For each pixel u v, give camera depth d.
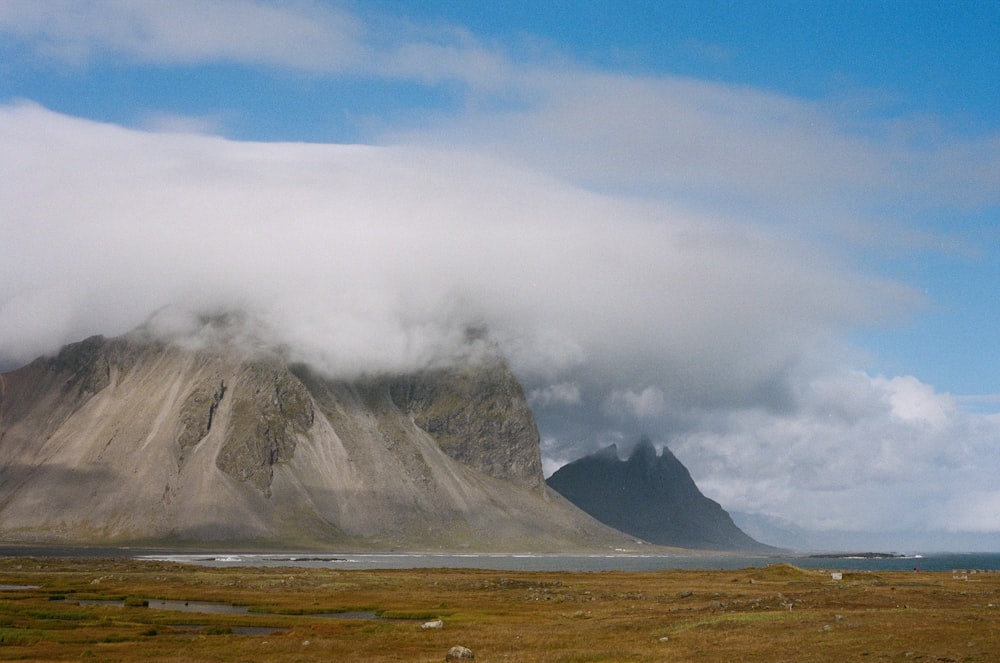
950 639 86.88
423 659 86.19
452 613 133.75
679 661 79.50
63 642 102.19
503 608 141.62
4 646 99.00
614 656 84.25
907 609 116.44
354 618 131.88
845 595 138.38
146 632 110.62
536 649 90.62
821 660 77.38
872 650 81.62
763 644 87.50
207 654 91.62
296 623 122.75
